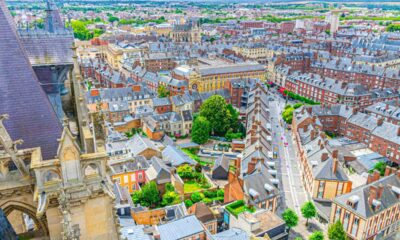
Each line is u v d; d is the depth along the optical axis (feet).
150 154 365.61
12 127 63.26
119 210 243.81
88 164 64.28
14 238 52.42
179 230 229.25
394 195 282.15
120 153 349.41
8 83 63.36
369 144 444.55
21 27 88.28
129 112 494.59
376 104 517.55
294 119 471.62
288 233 270.87
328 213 296.71
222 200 321.52
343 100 561.43
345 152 410.11
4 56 63.36
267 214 255.91
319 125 440.45
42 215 65.05
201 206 266.16
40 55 77.71
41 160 61.52
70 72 87.15
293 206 316.60
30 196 65.82
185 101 520.01
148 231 224.33
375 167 387.55
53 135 66.28
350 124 474.90
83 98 78.74
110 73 645.51
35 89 65.82
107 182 67.97
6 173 62.75
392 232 289.53
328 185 312.50
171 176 329.93
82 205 65.98
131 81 616.80
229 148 453.58
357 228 264.11
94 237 69.26
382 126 433.48
